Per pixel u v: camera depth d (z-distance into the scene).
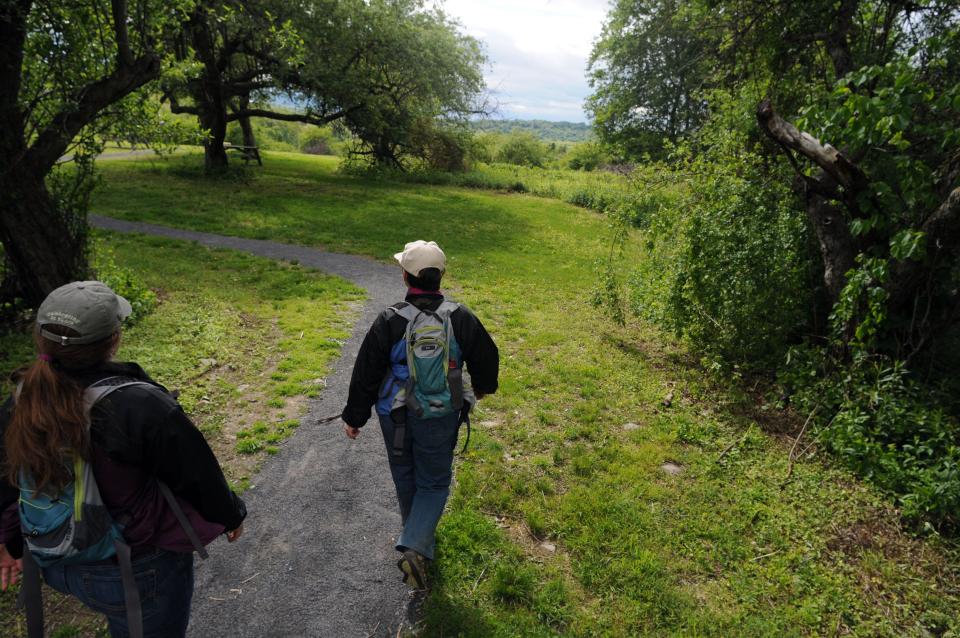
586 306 9.33
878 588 3.32
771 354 6.21
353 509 3.84
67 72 6.40
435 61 25.38
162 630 1.82
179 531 1.77
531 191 27.50
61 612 2.86
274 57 20.28
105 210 14.45
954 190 4.59
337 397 5.49
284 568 3.26
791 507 4.03
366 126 25.88
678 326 6.66
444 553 3.36
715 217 6.23
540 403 5.57
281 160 35.97
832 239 5.64
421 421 2.68
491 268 11.77
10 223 6.29
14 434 1.51
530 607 3.01
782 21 7.35
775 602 3.16
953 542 3.71
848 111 4.43
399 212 18.11
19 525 1.70
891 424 4.59
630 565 3.33
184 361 5.90
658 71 26.41
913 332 5.39
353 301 8.75
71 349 1.58
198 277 9.29
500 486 4.08
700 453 4.77
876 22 6.75
